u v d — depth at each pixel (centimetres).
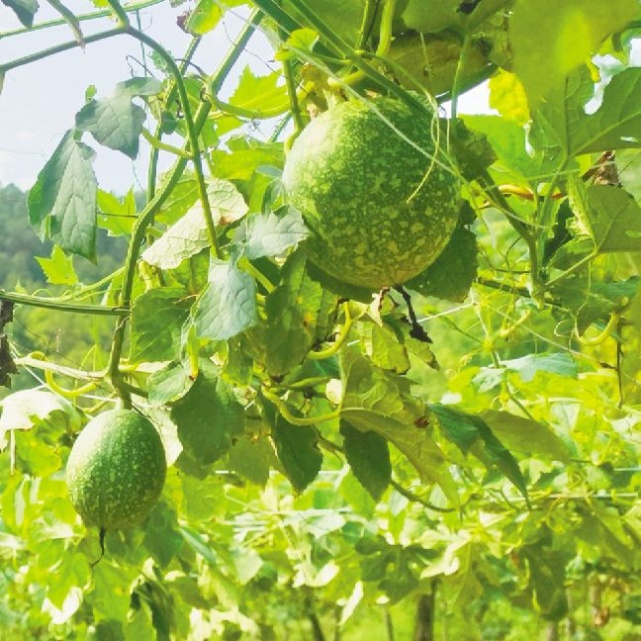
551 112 187
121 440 220
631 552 465
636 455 453
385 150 162
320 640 971
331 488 549
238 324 169
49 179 176
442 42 184
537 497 460
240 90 223
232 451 256
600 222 207
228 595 519
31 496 413
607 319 263
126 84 167
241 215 206
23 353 274
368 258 164
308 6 175
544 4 99
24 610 836
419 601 710
